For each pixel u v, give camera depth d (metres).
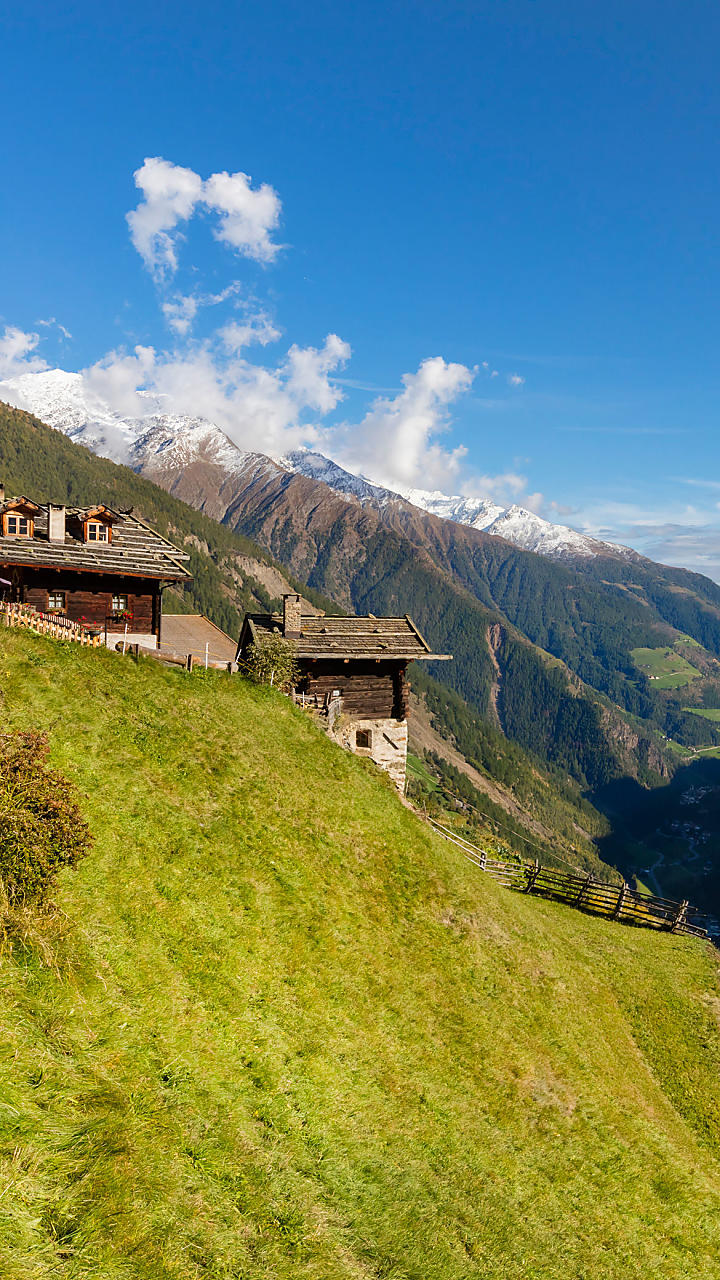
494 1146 15.28
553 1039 20.23
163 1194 9.27
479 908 24.33
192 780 21.22
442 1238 12.09
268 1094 12.63
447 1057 17.05
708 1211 16.95
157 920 15.08
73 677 22.75
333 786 26.27
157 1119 10.46
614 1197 15.92
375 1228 11.47
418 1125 14.48
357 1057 15.15
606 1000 24.75
